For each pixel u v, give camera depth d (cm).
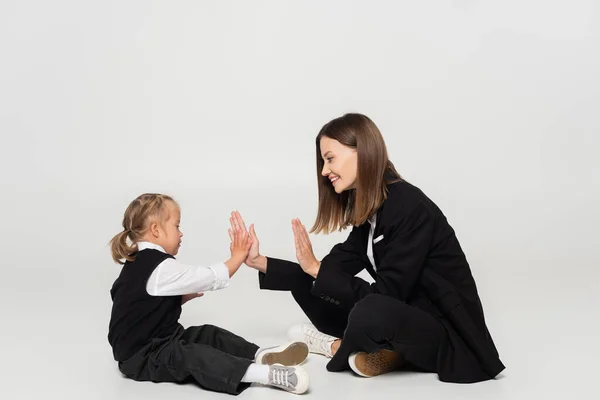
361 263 288
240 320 347
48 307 366
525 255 459
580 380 258
